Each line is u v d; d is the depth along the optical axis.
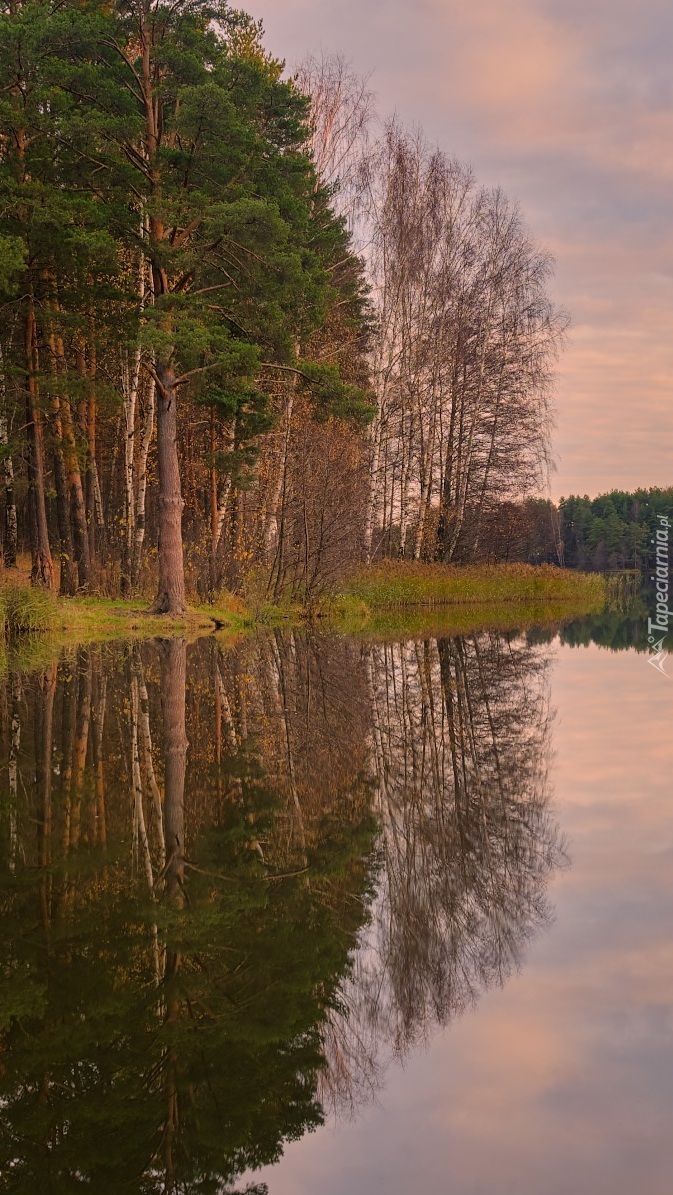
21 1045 2.86
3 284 17.47
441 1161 2.21
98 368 23.88
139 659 14.81
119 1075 2.68
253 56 24.67
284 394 23.83
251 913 4.05
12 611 17.80
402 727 9.29
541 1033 2.86
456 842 5.17
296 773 7.05
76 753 7.56
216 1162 2.26
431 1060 2.73
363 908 4.12
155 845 5.10
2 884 4.43
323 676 13.27
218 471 23.31
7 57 18.09
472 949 3.57
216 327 19.62
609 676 13.80
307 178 22.56
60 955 3.57
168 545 21.00
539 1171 2.15
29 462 21.06
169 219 18.98
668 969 3.33
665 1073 2.60
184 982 3.32
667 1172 2.14
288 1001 3.14
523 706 10.71
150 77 20.47
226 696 10.98
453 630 22.58
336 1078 2.63
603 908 3.99
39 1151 2.35
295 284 20.23
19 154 19.41
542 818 5.67
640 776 6.93
